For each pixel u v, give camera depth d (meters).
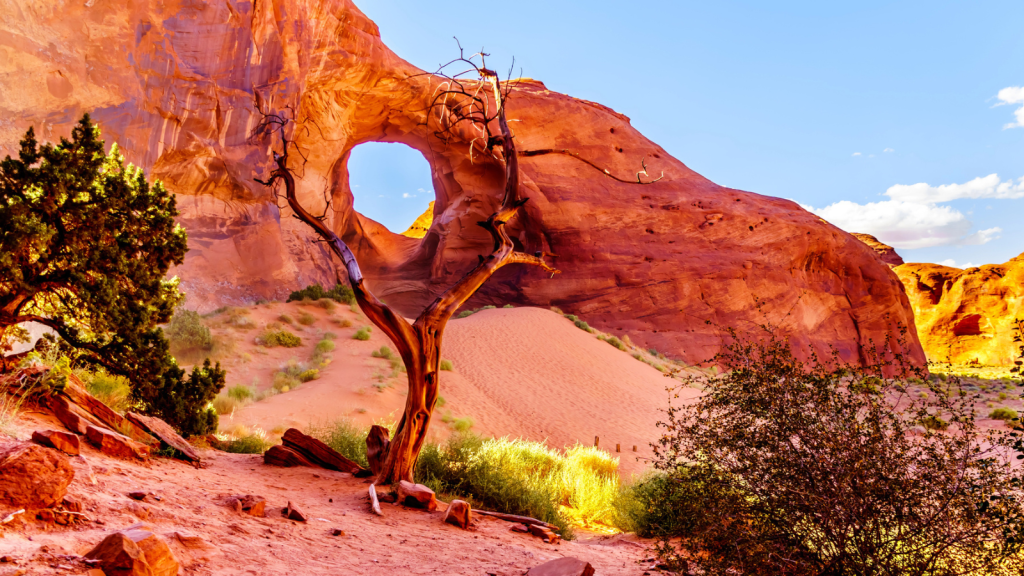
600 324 44.06
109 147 24.70
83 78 23.62
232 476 6.12
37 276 8.55
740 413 3.82
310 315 26.53
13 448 2.97
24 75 21.36
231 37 30.36
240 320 23.72
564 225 45.28
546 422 19.50
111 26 24.91
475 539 5.39
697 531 3.91
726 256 46.34
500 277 47.38
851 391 3.56
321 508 5.37
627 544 6.92
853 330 49.47
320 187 39.81
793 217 50.47
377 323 6.77
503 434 17.62
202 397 9.58
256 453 9.69
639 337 43.16
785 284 46.94
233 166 30.88
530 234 46.94
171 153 28.33
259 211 32.56
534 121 47.66
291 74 33.47
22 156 8.45
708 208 48.31
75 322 9.29
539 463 12.55
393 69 39.66
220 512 4.07
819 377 3.66
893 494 3.25
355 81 38.66
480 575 3.95
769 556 3.46
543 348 28.06
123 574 2.35
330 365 20.94
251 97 31.47
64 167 8.55
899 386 3.59
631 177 49.00
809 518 3.49
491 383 22.33
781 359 3.80
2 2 20.88
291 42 33.28
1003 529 3.14
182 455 6.31
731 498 3.70
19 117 21.16
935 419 3.43
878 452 3.34
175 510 3.78
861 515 3.30
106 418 5.90
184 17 28.56
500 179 46.16
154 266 9.53
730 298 45.16
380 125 44.72
